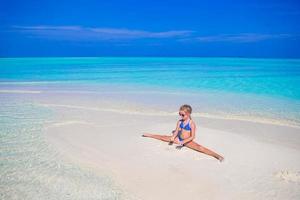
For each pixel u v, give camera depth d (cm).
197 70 3678
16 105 1259
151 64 5278
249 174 563
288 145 761
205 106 1315
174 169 579
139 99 1481
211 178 544
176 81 2364
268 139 812
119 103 1354
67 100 1416
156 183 521
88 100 1425
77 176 536
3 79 2417
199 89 1912
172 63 5719
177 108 1256
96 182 516
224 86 2075
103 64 5147
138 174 555
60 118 1007
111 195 473
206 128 882
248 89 1927
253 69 3906
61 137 775
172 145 711
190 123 701
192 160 625
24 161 602
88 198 458
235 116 1111
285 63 5703
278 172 572
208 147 704
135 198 469
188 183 524
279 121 1036
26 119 985
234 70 3688
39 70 3478
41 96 1535
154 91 1795
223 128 927
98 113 1110
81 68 3928
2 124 909
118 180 528
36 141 739
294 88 1988
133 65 4866
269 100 1500
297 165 612
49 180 515
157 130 850
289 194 490
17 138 761
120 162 609
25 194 461
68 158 626
